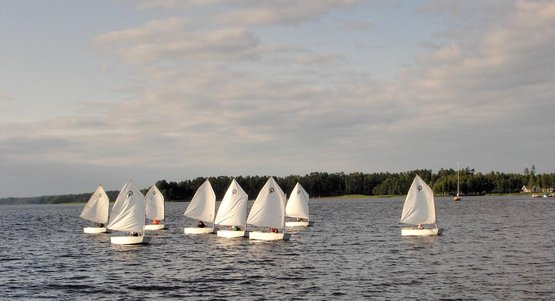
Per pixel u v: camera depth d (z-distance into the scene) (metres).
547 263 51.72
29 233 100.06
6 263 57.84
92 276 48.88
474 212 143.50
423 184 77.56
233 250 65.38
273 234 74.25
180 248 67.88
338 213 156.00
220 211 77.62
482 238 74.75
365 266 52.09
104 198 93.44
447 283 43.03
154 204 100.56
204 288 42.69
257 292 40.91
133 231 71.25
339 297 38.84
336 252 62.72
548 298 37.62
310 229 96.31
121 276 48.62
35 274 50.41
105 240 80.69
